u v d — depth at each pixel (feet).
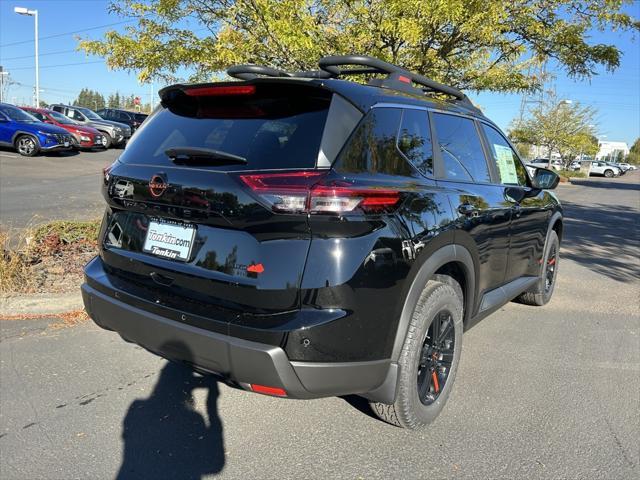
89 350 13.09
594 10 21.21
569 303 18.74
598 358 13.70
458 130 11.80
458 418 10.46
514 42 21.71
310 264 7.54
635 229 39.50
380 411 9.65
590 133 135.33
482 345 14.39
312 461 8.95
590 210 53.78
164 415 10.27
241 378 7.90
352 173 8.09
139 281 9.30
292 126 8.35
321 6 20.61
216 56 20.25
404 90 10.71
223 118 9.25
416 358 9.11
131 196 9.34
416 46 20.10
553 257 18.34
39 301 15.23
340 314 7.61
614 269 24.70
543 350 14.15
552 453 9.32
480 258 11.24
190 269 8.43
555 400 11.28
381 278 8.00
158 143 9.68
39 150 60.64
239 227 7.89
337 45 20.07
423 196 9.16
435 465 8.91
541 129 130.93
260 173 7.86
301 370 7.57
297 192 7.53
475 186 11.55
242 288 7.80
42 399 10.68
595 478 8.65
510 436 9.86
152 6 20.01
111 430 9.70
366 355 8.05
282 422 10.16
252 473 8.61
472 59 22.68
